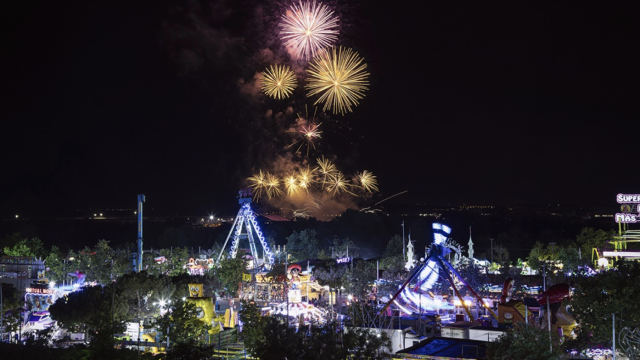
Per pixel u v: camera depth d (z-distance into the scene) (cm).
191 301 9012
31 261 16000
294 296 12306
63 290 13800
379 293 11688
